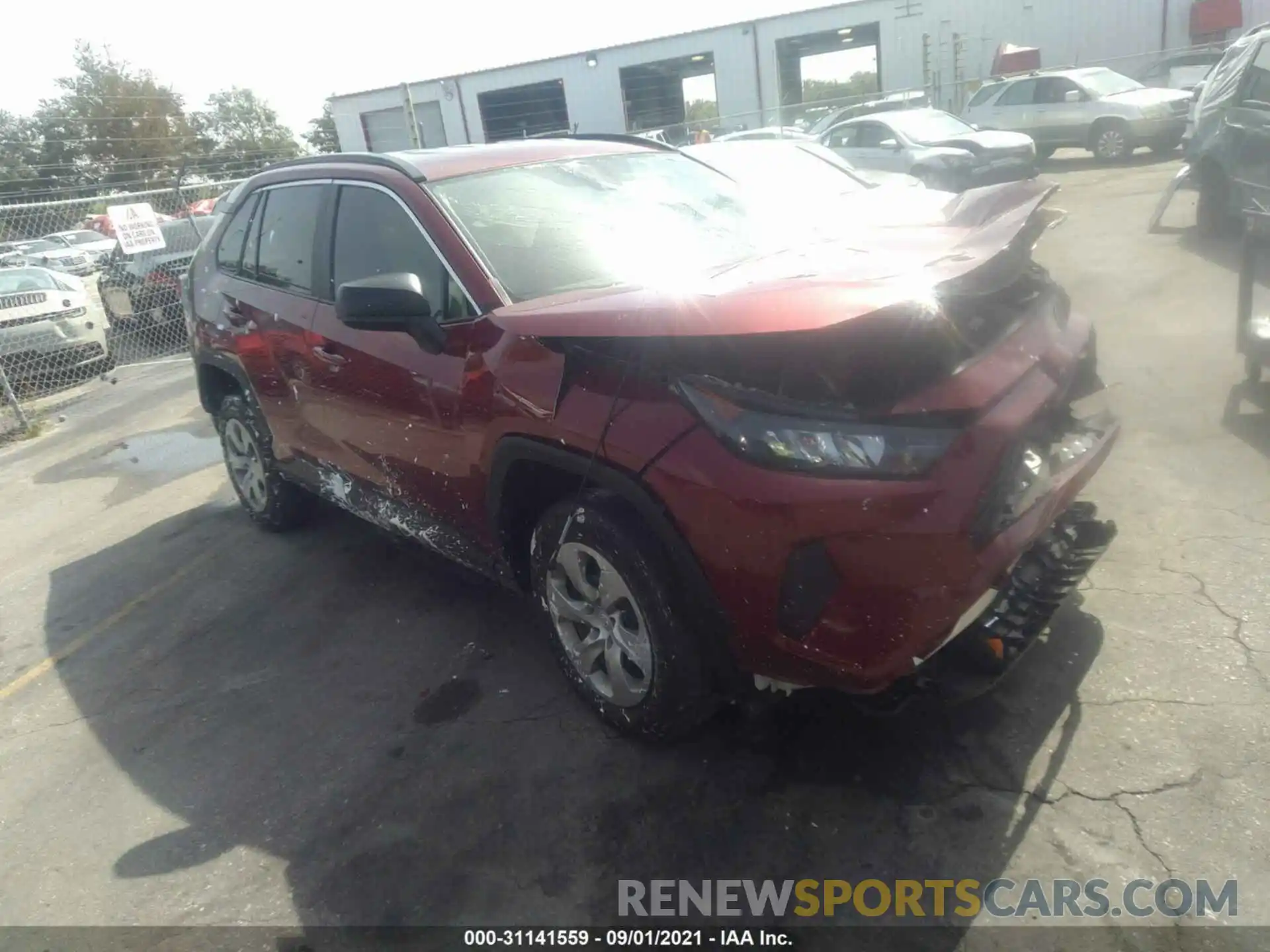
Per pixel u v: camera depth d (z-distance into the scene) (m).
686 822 2.67
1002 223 2.77
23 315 9.76
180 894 2.70
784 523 2.31
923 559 2.26
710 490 2.40
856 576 2.28
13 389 9.71
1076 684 2.95
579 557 2.93
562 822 2.74
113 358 11.13
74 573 5.20
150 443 7.73
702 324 2.30
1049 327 2.93
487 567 3.41
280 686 3.71
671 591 2.63
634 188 3.84
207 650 4.08
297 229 4.16
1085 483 2.87
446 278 3.26
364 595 4.34
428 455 3.38
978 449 2.32
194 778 3.23
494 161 3.77
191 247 12.65
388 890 2.60
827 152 8.38
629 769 2.91
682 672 2.69
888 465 2.26
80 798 3.22
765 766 2.83
